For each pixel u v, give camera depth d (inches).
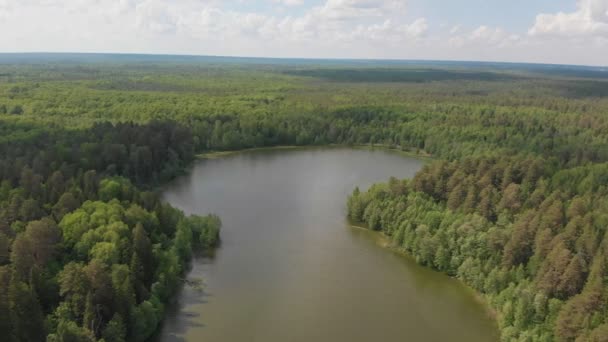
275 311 3838.6
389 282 4328.3
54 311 3152.1
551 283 3587.6
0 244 3506.4
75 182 4990.2
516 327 3435.0
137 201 4906.5
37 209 4192.9
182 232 4507.9
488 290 3981.3
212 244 4923.7
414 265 4635.8
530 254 4111.7
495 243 4271.7
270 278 4325.8
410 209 5078.7
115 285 3316.9
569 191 5083.7
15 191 4522.6
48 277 3479.3
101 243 3713.1
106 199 4830.2
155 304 3585.1
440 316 3833.7
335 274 4441.4
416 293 4156.0
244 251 4830.2
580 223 4047.7
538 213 4382.4
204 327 3599.9
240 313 3791.8
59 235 3900.1
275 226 5497.1
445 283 4323.3
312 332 3604.8
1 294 2910.9
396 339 3553.2
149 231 4458.7
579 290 3548.2
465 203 4987.7
